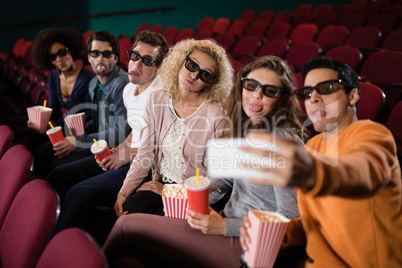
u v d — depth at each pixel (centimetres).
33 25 744
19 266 105
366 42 447
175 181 168
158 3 855
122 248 130
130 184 170
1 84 519
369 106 192
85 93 250
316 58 104
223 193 153
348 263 101
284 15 715
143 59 188
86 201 175
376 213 93
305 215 107
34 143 241
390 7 600
